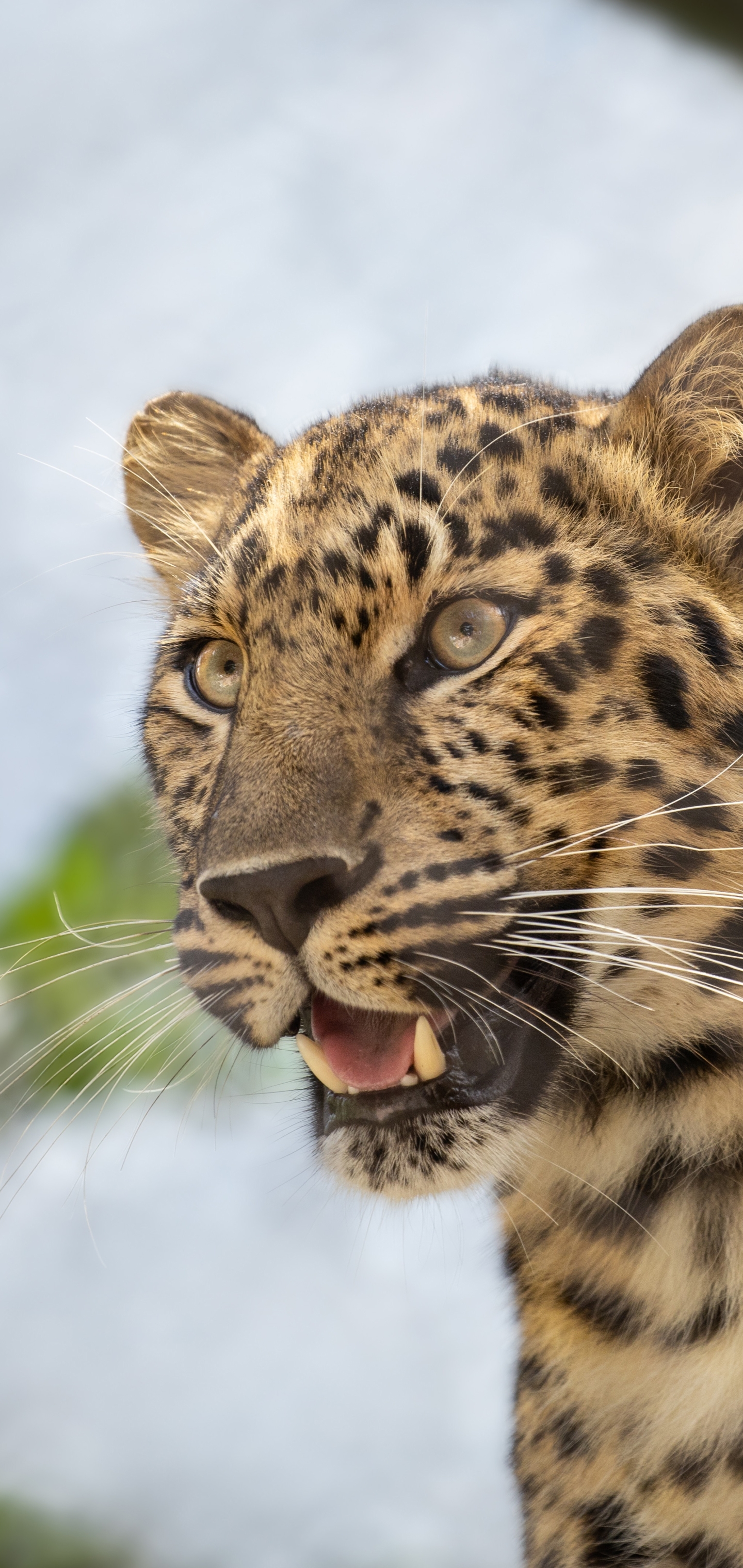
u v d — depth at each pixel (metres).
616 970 6.79
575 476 7.02
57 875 13.80
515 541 6.77
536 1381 7.32
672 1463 6.77
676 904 6.70
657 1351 6.91
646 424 7.23
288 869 6.42
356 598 6.75
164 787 8.05
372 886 6.46
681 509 7.10
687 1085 6.99
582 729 6.58
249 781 6.57
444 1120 6.66
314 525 6.96
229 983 6.84
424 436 7.05
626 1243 7.11
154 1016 8.15
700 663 6.66
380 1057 6.79
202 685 7.73
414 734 6.64
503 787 6.60
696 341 7.23
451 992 6.57
